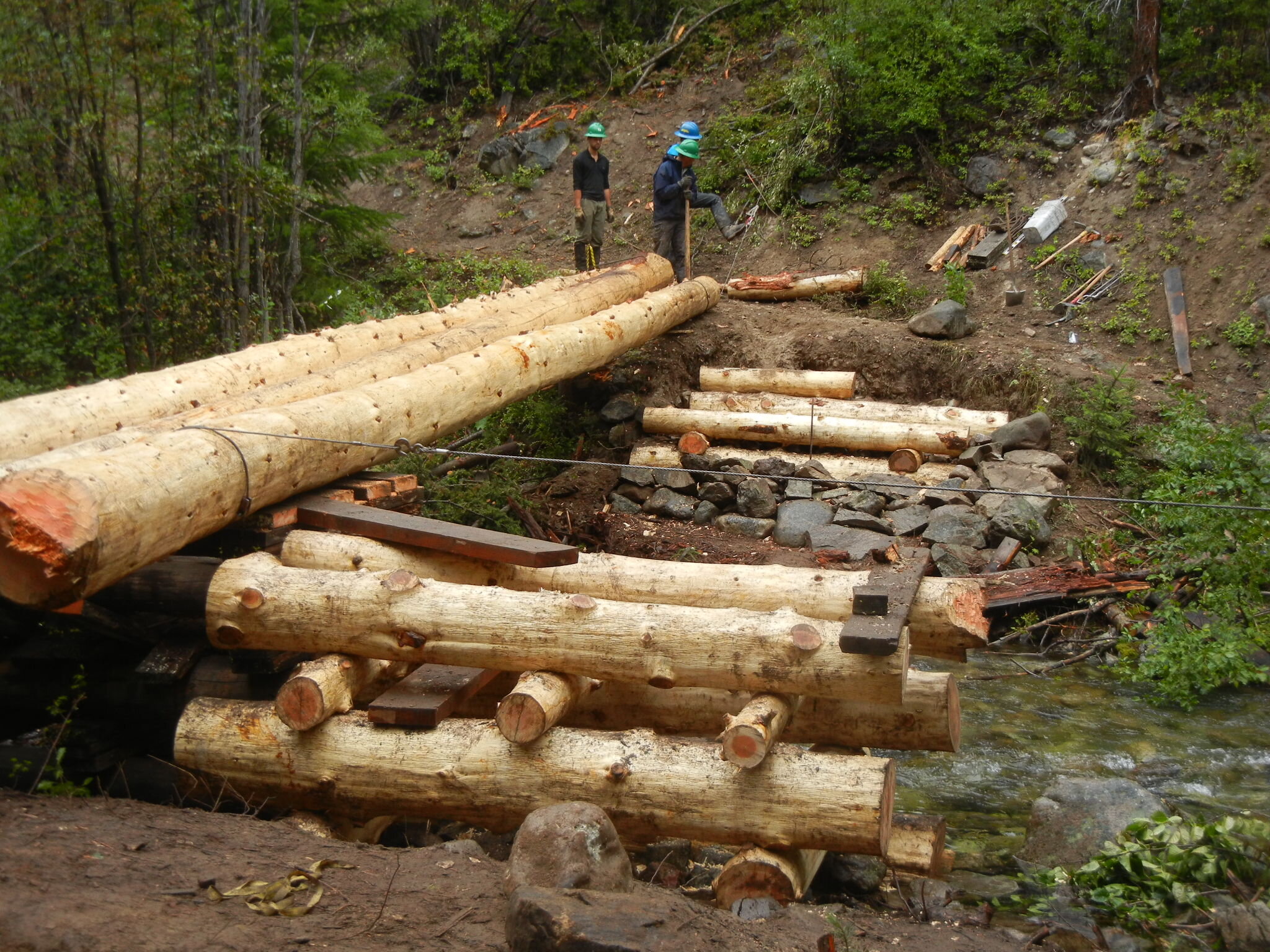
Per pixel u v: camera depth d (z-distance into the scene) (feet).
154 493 14.15
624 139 57.00
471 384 24.12
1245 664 23.08
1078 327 40.50
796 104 51.52
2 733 16.90
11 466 14.82
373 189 59.21
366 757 14.15
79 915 9.98
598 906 10.25
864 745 15.12
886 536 29.73
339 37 43.73
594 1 63.41
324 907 10.90
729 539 30.50
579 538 30.40
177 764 14.83
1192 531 25.86
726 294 44.86
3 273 32.81
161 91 35.06
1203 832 14.26
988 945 12.57
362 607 14.76
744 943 10.43
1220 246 40.42
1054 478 31.60
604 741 13.84
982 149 47.91
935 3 50.03
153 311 34.01
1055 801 16.66
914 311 42.73
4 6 30.68
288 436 17.01
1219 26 45.37
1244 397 35.96
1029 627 26.30
